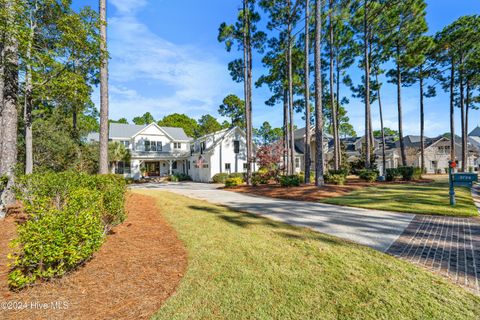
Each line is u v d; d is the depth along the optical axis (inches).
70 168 548.7
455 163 287.9
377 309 90.8
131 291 103.6
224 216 254.1
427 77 871.1
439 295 98.9
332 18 650.8
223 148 921.5
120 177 291.1
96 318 85.5
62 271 106.2
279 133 1995.6
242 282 111.7
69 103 526.6
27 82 295.6
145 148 1047.6
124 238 173.8
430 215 245.8
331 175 580.4
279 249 152.4
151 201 354.0
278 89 807.1
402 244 160.9
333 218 241.3
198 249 153.0
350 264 128.7
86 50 308.3
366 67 658.8
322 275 117.3
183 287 107.3
